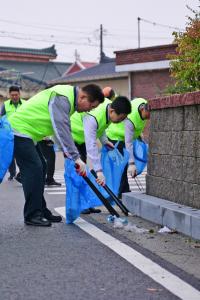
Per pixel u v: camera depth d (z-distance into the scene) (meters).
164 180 9.11
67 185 8.61
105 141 10.09
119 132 10.29
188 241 7.36
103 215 9.53
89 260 6.33
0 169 7.89
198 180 8.01
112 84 37.94
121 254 6.61
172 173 8.80
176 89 10.25
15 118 8.45
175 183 8.73
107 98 10.22
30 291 5.20
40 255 6.55
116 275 5.73
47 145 14.59
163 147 9.11
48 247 6.96
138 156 10.35
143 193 9.93
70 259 6.37
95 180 9.22
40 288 5.29
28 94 48.78
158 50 32.16
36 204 8.47
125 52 33.94
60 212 9.98
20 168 8.55
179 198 8.60
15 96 14.93
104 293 5.14
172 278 5.63
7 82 47.72
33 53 58.25
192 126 8.13
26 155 8.38
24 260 6.32
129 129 9.91
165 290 5.24
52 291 5.20
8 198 12.08
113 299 4.98
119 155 10.12
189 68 9.68
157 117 9.30
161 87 32.72
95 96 8.01
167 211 8.23
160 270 5.93
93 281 5.52
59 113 7.97
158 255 6.59
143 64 32.94
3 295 5.08
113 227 8.34
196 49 9.70
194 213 7.64
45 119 8.33
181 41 9.98
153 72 33.16
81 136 9.77
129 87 34.50
